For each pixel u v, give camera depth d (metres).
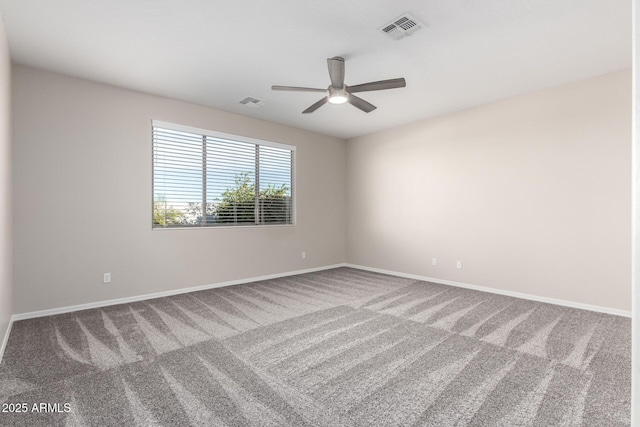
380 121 5.27
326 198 6.16
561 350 2.57
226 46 2.93
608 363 2.35
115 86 3.80
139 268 3.97
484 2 2.32
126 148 3.87
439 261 4.98
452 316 3.40
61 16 2.46
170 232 4.23
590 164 3.60
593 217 3.59
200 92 4.02
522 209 4.11
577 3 2.32
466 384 2.07
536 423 1.70
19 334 2.86
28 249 3.26
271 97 4.19
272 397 1.93
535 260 4.01
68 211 3.49
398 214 5.55
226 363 2.36
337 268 6.23
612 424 1.68
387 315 3.44
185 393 1.97
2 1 2.26
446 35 2.75
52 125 3.39
